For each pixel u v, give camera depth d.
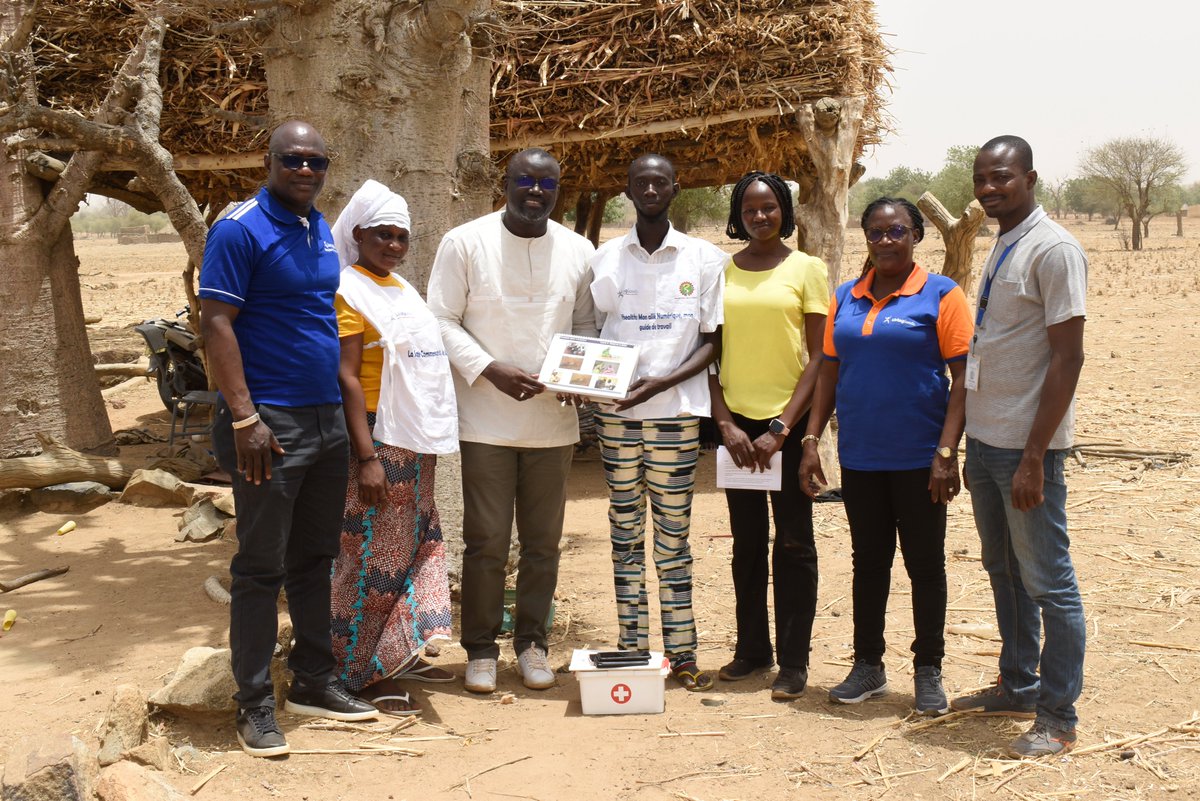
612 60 8.08
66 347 8.50
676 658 4.65
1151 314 21.72
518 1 8.00
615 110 8.03
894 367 4.12
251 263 3.68
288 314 3.78
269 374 3.77
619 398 4.24
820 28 7.65
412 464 4.38
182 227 6.19
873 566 4.33
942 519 4.19
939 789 3.62
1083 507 7.73
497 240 4.46
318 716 4.20
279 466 3.78
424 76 5.60
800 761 3.84
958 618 5.48
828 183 7.86
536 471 4.59
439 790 3.65
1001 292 3.78
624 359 4.31
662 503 4.55
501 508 4.54
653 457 4.50
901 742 3.99
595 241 13.38
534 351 4.51
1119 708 4.26
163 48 8.22
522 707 4.41
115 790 3.31
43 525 7.52
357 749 3.95
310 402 3.84
